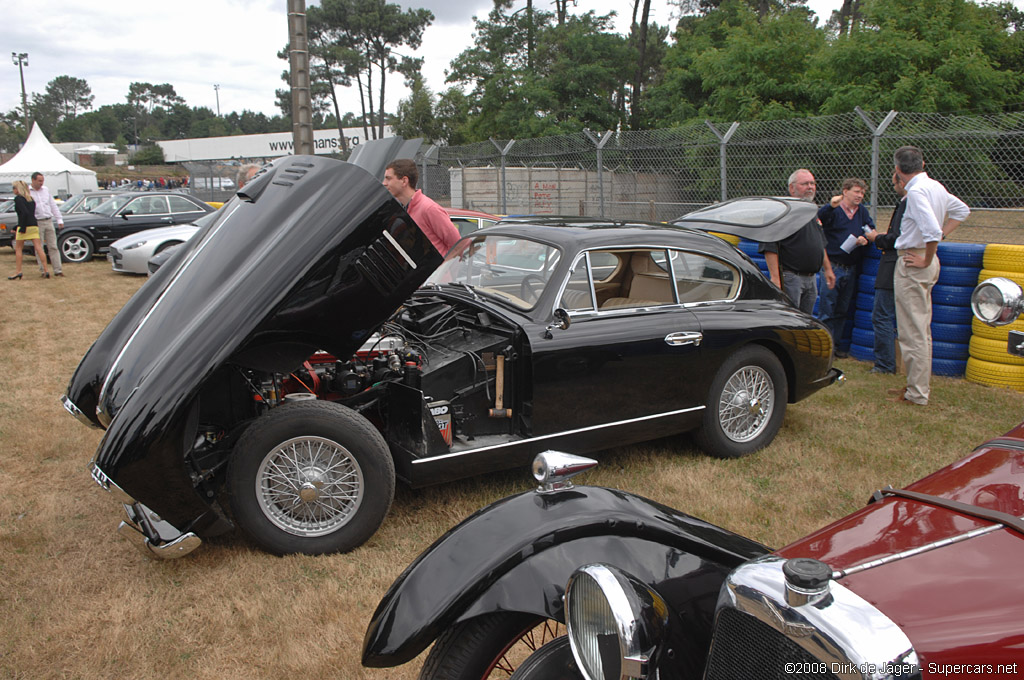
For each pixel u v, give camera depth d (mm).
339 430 3443
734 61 20969
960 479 1927
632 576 1948
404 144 4160
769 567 1555
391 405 3920
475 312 4375
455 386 3910
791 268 6359
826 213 7039
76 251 14969
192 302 3416
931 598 1462
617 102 35812
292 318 3338
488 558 2205
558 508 2385
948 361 6547
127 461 3049
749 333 4688
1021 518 1675
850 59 18578
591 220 4980
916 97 17234
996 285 2393
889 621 1358
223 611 3080
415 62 57719
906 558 1605
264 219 3551
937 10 19078
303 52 9914
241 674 2715
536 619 2207
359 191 3461
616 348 4195
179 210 16000
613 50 34594
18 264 12555
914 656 1311
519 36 39781
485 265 4672
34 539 3693
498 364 3998
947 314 6477
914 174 5637
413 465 3688
